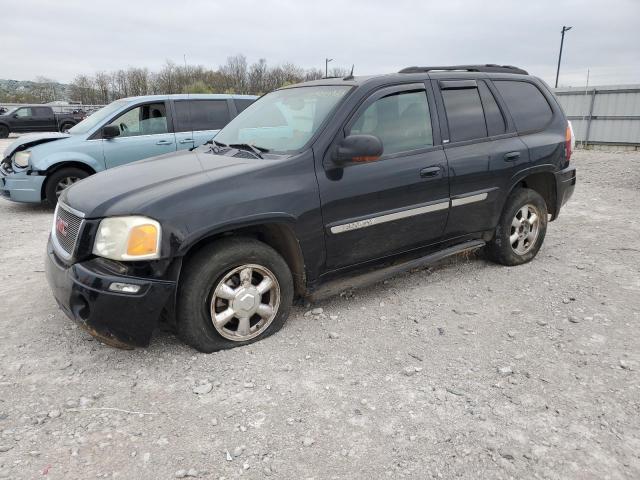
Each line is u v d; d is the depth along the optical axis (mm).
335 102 3814
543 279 4695
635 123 17766
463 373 3150
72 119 28844
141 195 3137
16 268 5215
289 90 4531
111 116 8109
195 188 3164
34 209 8375
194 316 3199
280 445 2529
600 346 3463
